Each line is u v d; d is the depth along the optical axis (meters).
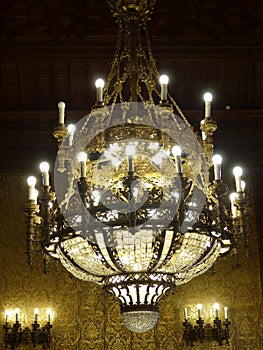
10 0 6.85
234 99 8.21
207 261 4.31
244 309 7.72
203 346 7.57
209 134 4.54
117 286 4.19
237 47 7.56
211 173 5.06
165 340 7.58
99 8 6.99
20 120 8.16
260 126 8.32
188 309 7.70
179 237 3.99
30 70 7.84
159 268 4.16
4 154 8.20
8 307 7.64
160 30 7.27
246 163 8.33
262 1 6.95
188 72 7.97
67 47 7.48
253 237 8.05
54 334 7.57
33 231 4.15
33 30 7.24
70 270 4.39
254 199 8.23
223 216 3.93
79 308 7.70
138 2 4.71
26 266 7.84
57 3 6.93
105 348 7.54
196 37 7.43
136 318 4.13
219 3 7.00
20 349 7.47
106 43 7.43
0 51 7.50
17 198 8.14
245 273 7.88
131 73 4.71
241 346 7.56
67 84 8.02
